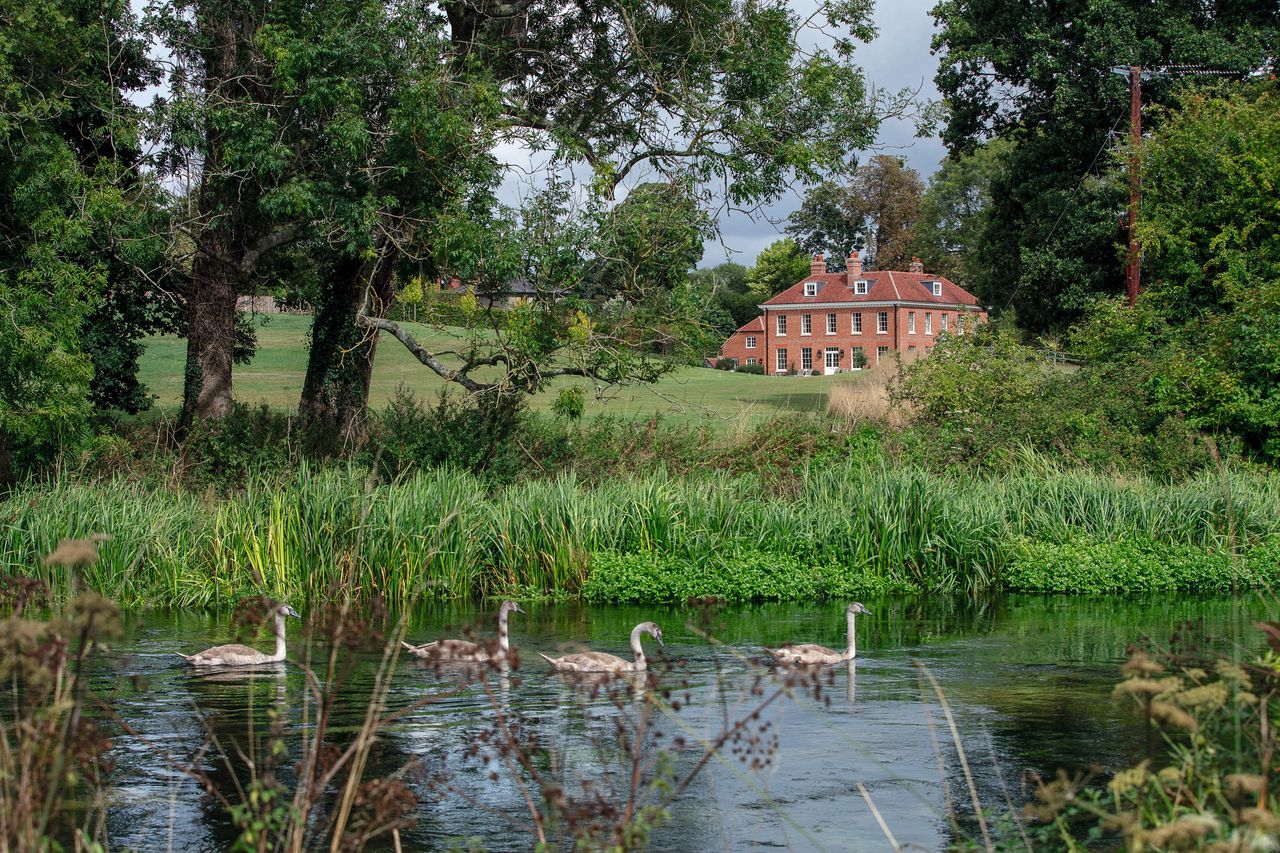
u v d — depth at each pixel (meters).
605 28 31.86
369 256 27.81
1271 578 23.97
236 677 15.27
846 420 34.09
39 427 26.08
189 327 32.88
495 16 31.34
